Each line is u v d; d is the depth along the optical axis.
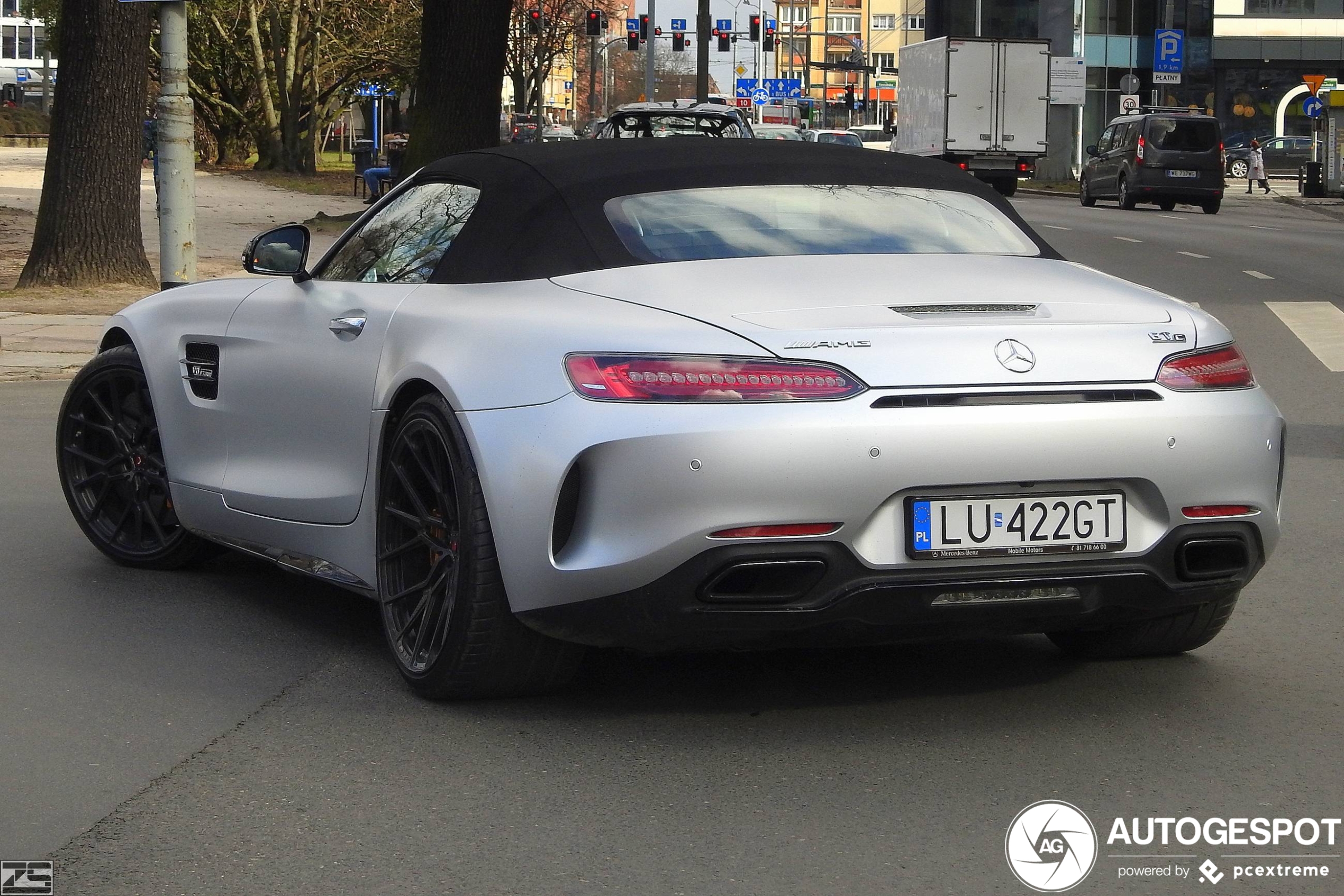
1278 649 4.96
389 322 4.61
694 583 3.76
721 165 4.79
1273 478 4.15
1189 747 4.03
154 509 5.98
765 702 4.41
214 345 5.49
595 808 3.62
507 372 4.05
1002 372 3.86
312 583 5.88
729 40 67.94
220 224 26.47
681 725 4.21
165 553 5.95
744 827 3.51
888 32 150.50
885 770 3.86
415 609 4.45
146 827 3.52
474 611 4.10
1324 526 6.82
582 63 120.44
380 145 65.75
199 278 17.41
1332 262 21.09
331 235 25.16
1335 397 10.65
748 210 4.58
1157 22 59.50
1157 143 35.47
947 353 3.85
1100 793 3.72
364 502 4.68
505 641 4.15
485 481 4.01
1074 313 4.10
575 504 3.89
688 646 3.96
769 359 3.80
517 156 4.80
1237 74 60.53
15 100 115.31
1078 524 3.91
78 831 3.50
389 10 53.06
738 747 4.04
